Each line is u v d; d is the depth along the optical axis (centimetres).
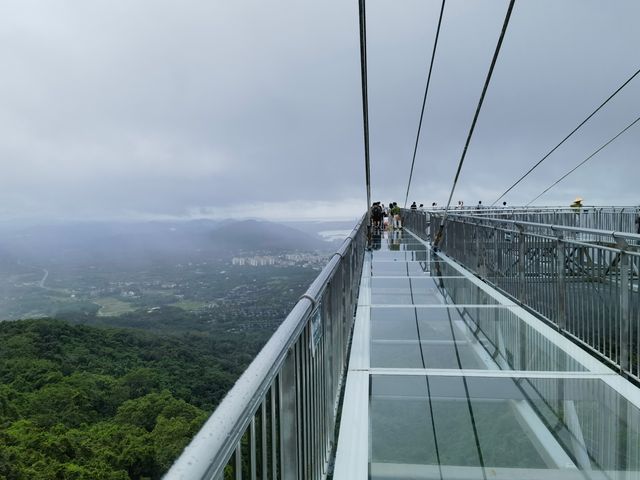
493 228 731
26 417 2036
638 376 361
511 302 627
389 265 970
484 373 383
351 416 319
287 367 163
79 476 1405
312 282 228
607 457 269
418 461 268
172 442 1509
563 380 369
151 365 3256
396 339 474
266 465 117
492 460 269
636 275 367
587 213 1583
